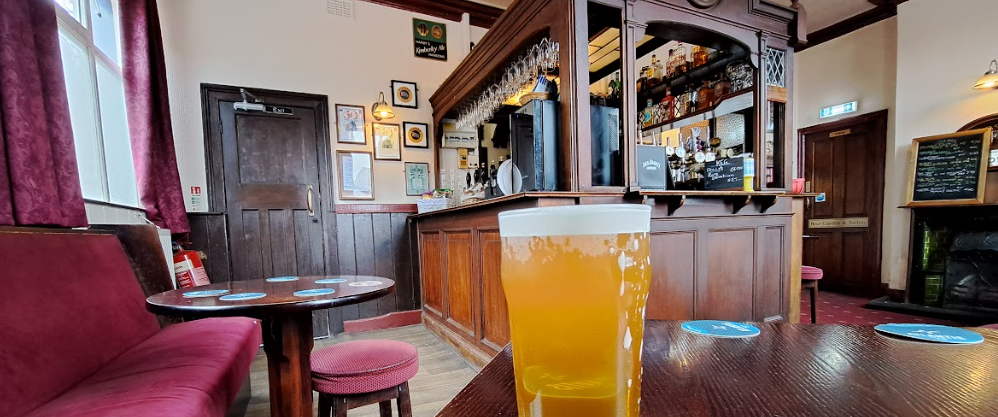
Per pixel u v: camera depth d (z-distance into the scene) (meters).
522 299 0.30
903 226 4.13
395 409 2.01
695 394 0.45
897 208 4.17
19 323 1.05
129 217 2.31
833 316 3.67
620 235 0.28
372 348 1.49
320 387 1.31
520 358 0.31
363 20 3.82
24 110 1.31
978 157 3.59
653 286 2.12
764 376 0.49
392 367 1.35
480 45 2.93
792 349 0.59
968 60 3.66
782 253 2.60
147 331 1.67
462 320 2.81
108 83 2.36
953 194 3.72
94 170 2.10
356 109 3.77
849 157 4.66
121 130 2.50
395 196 3.91
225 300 1.19
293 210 3.49
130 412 0.94
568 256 0.28
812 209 5.03
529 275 0.29
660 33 2.38
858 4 4.24
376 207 3.76
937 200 3.82
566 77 2.05
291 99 3.52
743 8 2.46
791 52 2.70
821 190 4.94
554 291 0.28
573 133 2.02
